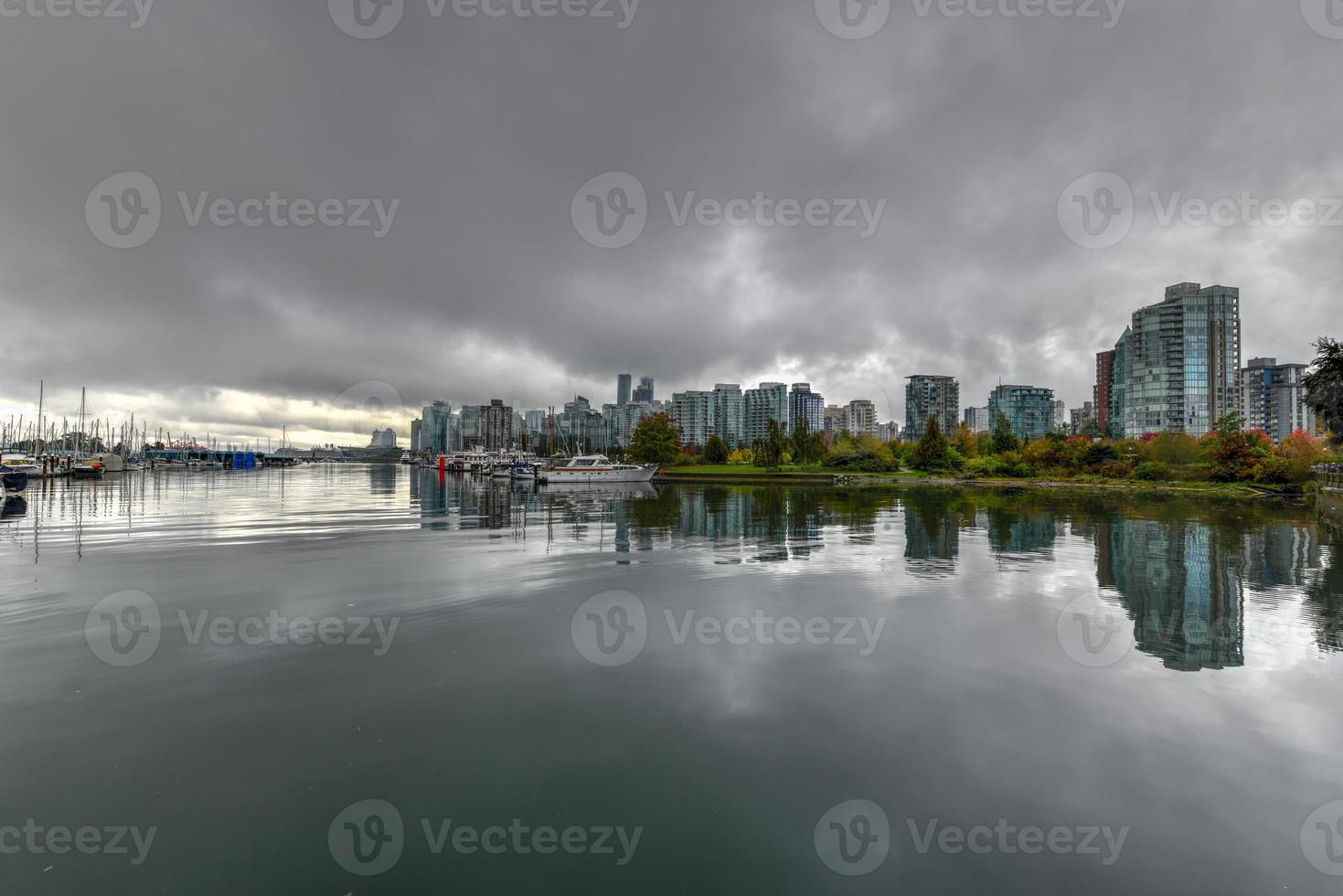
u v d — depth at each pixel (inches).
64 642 384.5
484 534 906.7
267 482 2632.9
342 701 305.9
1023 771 249.3
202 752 256.5
